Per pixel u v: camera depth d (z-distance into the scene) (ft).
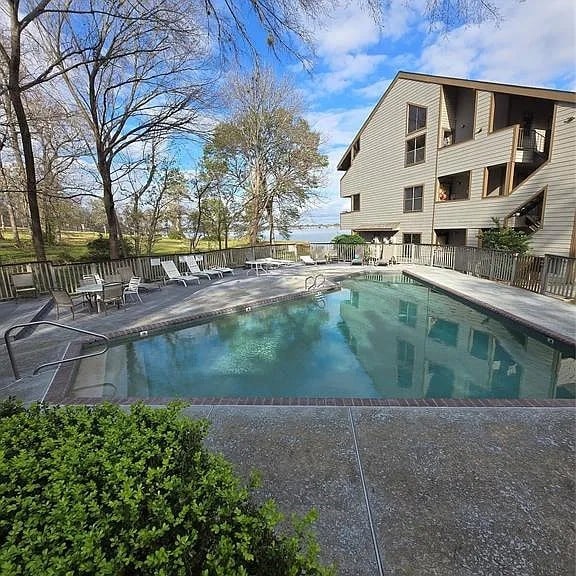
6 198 52.29
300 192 76.38
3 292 30.35
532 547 6.35
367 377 17.58
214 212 66.08
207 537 4.11
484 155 45.88
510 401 11.76
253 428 10.36
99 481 4.86
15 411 7.46
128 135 42.70
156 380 17.12
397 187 62.85
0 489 4.57
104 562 3.55
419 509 7.25
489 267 38.96
